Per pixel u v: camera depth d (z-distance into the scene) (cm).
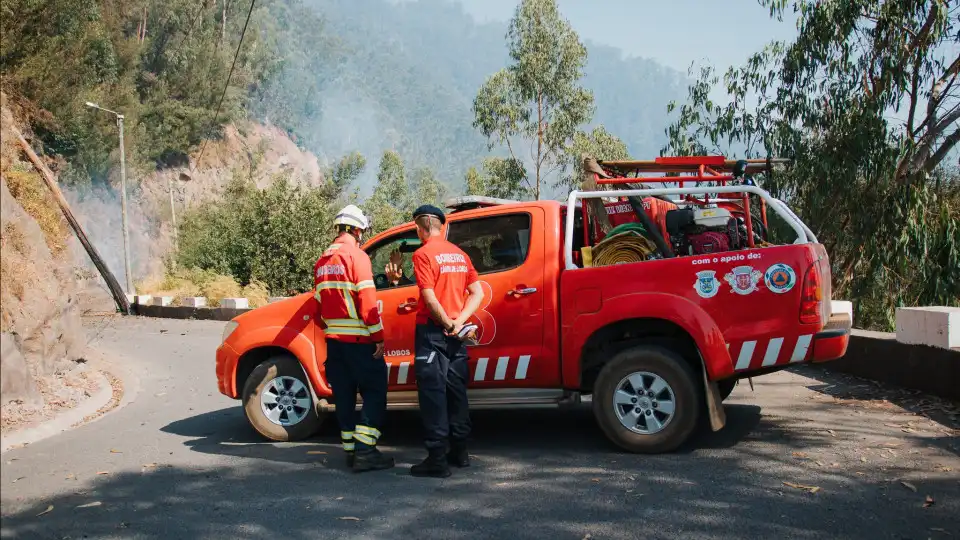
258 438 693
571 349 599
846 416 673
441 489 507
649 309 575
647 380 578
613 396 581
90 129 4850
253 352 706
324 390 662
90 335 1839
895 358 780
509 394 617
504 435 662
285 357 680
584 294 598
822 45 1550
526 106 3328
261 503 488
